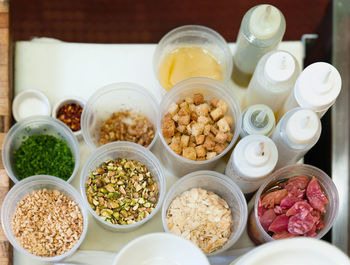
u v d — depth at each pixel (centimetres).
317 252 54
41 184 87
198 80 87
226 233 86
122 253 60
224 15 164
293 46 104
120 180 89
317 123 77
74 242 84
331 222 83
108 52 101
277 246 54
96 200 87
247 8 165
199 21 164
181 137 88
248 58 92
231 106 90
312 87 79
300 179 86
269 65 83
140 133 99
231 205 89
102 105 97
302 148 79
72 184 96
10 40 96
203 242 84
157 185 91
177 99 91
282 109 91
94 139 97
